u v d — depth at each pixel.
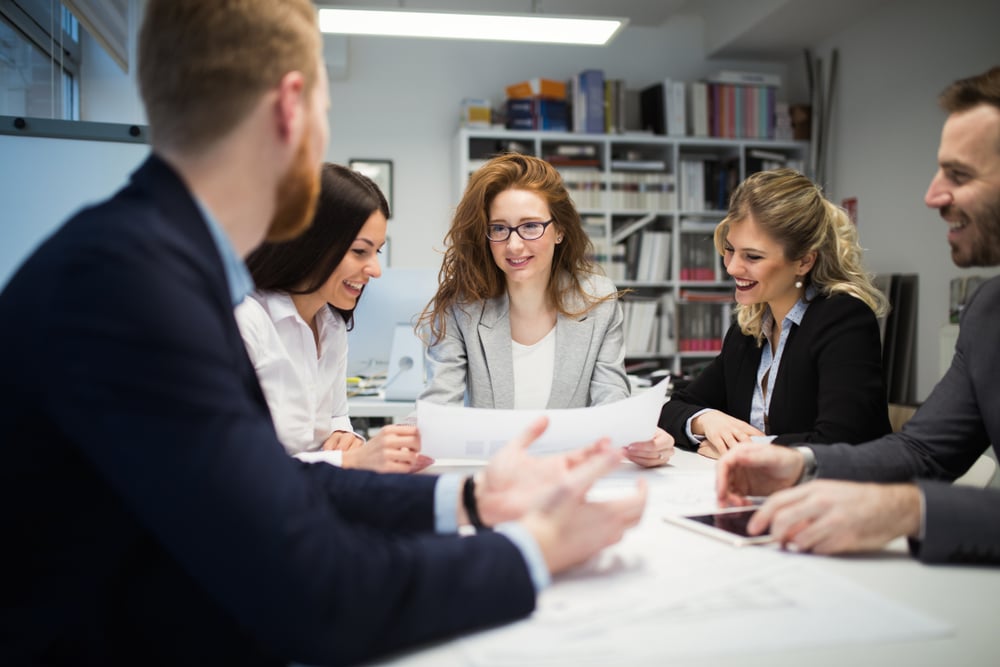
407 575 0.52
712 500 0.96
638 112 4.88
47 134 2.33
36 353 0.47
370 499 0.75
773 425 1.53
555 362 1.64
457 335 1.67
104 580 0.53
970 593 0.63
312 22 0.64
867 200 4.44
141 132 2.38
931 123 3.94
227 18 0.56
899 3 4.14
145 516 0.48
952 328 3.48
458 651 0.52
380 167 4.80
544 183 1.60
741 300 1.55
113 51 3.21
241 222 0.61
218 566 0.48
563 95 4.57
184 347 0.48
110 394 0.46
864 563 0.71
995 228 0.85
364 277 1.46
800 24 4.52
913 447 0.99
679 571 0.67
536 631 0.55
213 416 0.48
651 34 5.09
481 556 0.56
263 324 1.31
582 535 0.62
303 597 0.48
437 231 4.86
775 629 0.55
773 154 4.79
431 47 4.86
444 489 0.74
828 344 1.44
